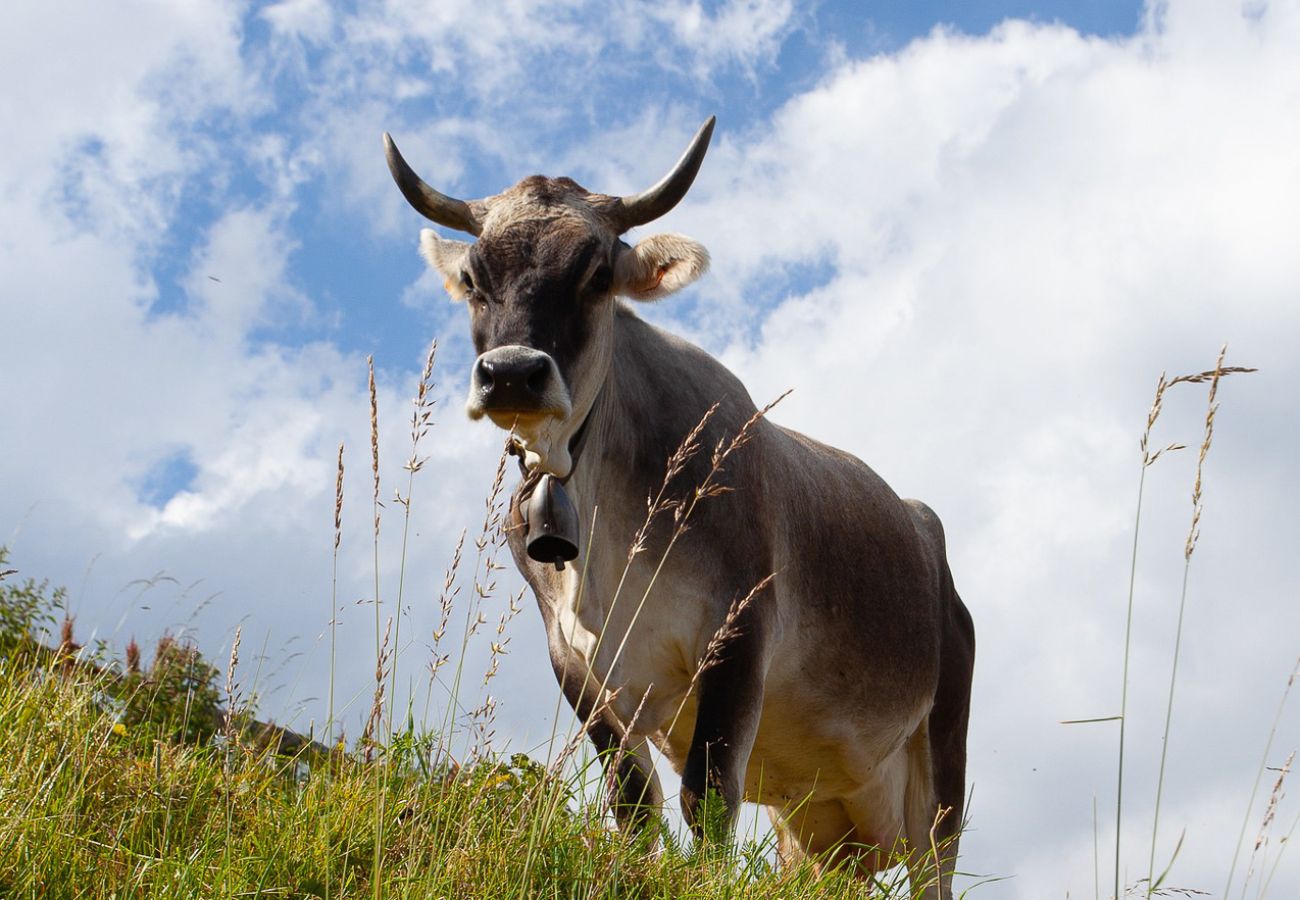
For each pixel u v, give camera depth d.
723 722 6.34
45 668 5.14
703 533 6.55
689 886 4.51
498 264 6.29
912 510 9.05
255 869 3.95
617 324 6.89
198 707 6.25
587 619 6.57
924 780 8.62
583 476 6.43
